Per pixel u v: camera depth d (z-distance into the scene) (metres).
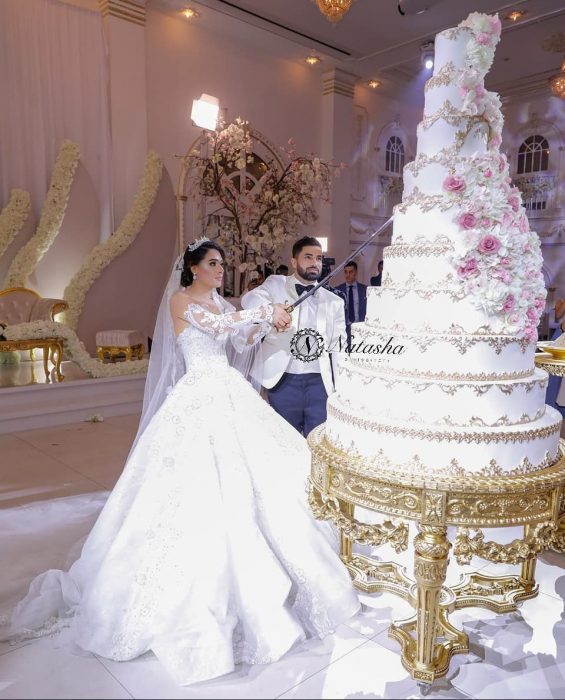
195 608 2.08
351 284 6.80
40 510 3.48
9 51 7.80
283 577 2.20
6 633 2.23
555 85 9.36
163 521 2.27
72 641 2.18
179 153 9.55
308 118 11.38
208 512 2.27
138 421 5.88
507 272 1.95
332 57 10.80
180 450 2.44
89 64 8.48
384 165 13.22
